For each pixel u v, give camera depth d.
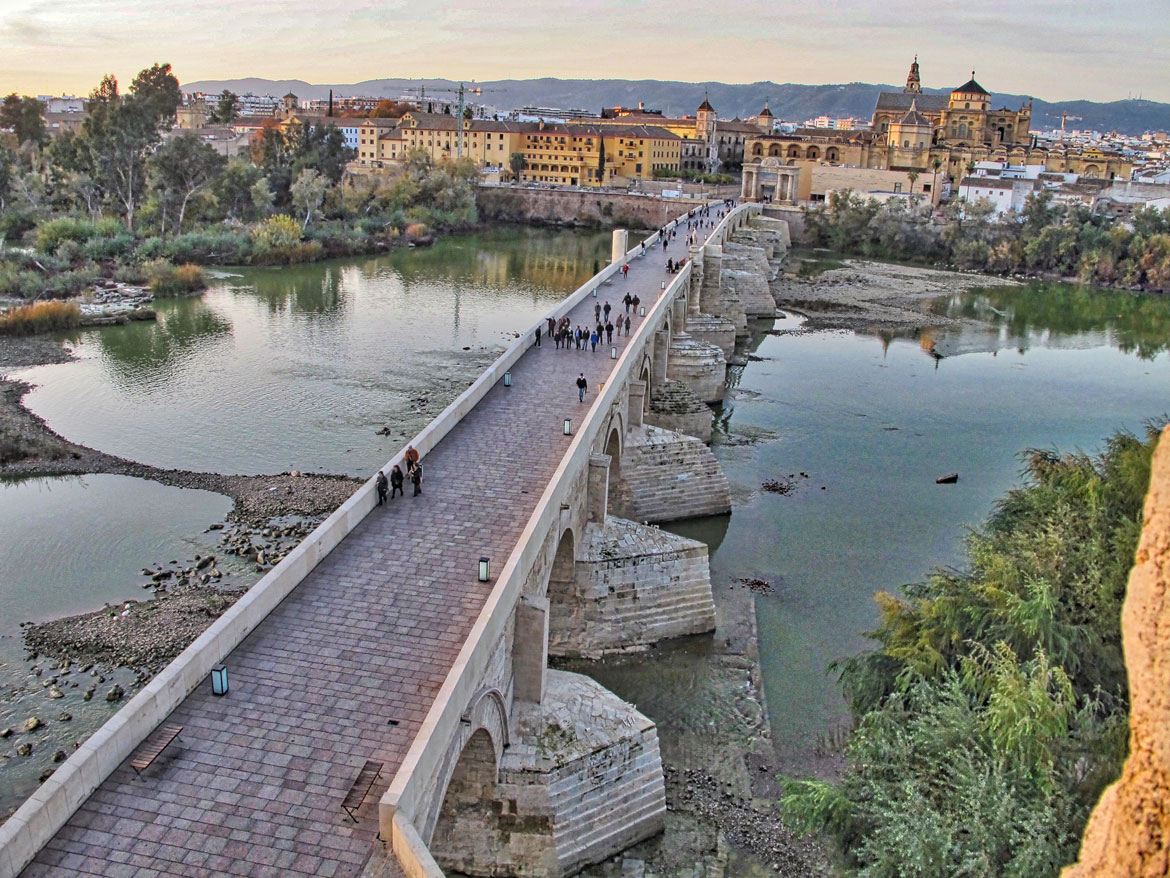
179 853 18.91
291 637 25.97
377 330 96.19
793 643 42.75
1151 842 10.10
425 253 156.75
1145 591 10.42
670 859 29.80
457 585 28.92
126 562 46.69
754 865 29.62
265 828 19.56
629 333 62.00
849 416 76.12
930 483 62.38
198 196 149.12
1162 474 10.46
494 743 27.55
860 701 32.81
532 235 187.75
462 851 28.66
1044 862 22.48
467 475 37.16
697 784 33.31
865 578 48.97
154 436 63.84
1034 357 99.31
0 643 39.56
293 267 134.62
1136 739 10.51
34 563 46.28
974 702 28.20
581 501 39.78
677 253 105.88
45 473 57.00
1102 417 78.62
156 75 186.38
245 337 91.25
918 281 145.25
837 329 109.69
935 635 31.67
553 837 28.36
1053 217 161.38
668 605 42.25
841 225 174.25
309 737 22.14
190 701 23.27
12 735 34.03
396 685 24.12
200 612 42.16
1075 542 32.34
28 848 18.42
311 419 68.19
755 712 37.62
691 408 66.94
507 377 48.66
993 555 32.47
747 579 48.38
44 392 72.38
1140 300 136.62
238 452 61.62
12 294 100.69
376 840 19.36
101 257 121.25
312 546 29.45
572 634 40.97
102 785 20.53
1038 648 26.67
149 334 91.00
